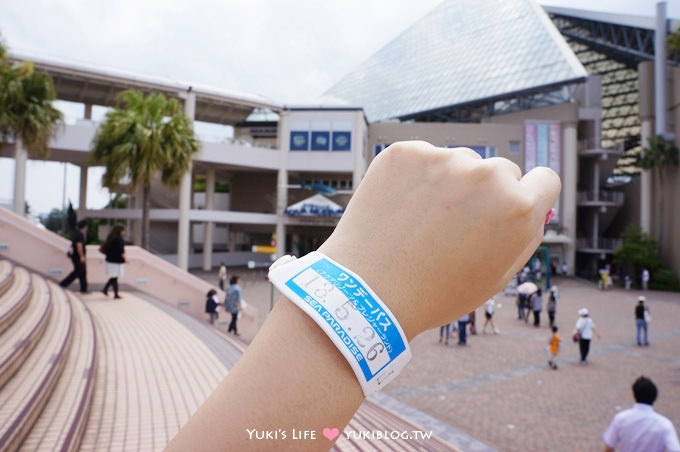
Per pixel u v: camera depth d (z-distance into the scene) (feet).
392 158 2.36
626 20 133.39
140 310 25.11
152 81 78.69
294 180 107.55
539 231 2.20
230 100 88.79
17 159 68.28
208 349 17.80
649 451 11.25
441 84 146.82
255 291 68.85
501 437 19.93
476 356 35.50
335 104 97.25
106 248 28.35
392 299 2.03
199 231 120.06
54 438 7.70
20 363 10.53
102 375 13.41
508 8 151.94
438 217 2.12
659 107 99.04
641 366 33.01
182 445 1.97
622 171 152.76
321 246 2.33
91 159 51.47
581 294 83.30
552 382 28.68
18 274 22.40
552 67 114.52
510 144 107.55
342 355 1.92
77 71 72.02
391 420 11.19
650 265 93.50
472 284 2.09
